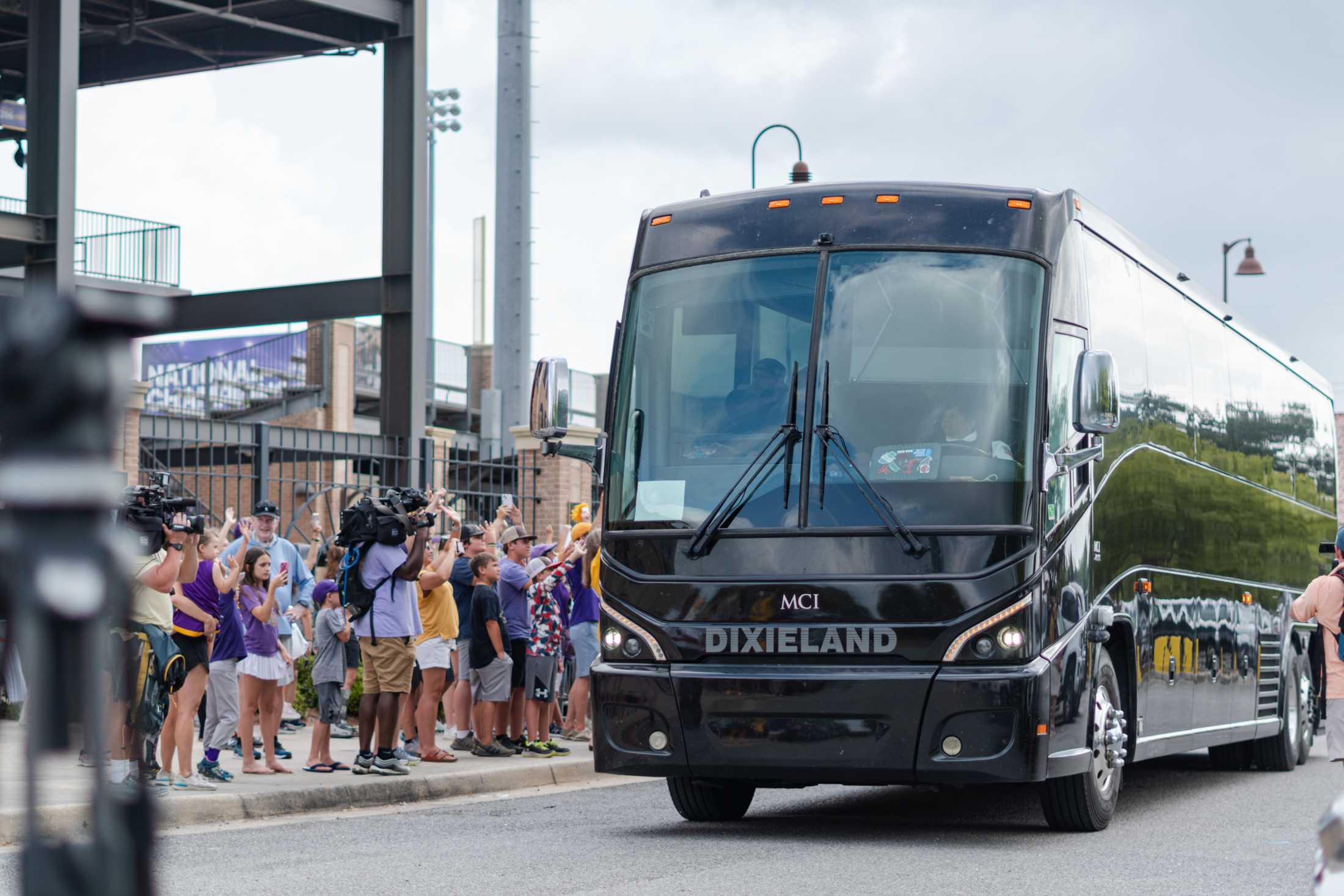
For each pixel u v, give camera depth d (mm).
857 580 9320
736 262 10125
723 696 9430
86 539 975
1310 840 10023
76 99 23000
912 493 9391
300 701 18000
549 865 8648
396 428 26609
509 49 31031
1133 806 12547
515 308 30719
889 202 10047
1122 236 11695
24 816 999
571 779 14266
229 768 13273
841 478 9500
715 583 9562
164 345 42438
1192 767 17438
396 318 26828
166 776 11570
